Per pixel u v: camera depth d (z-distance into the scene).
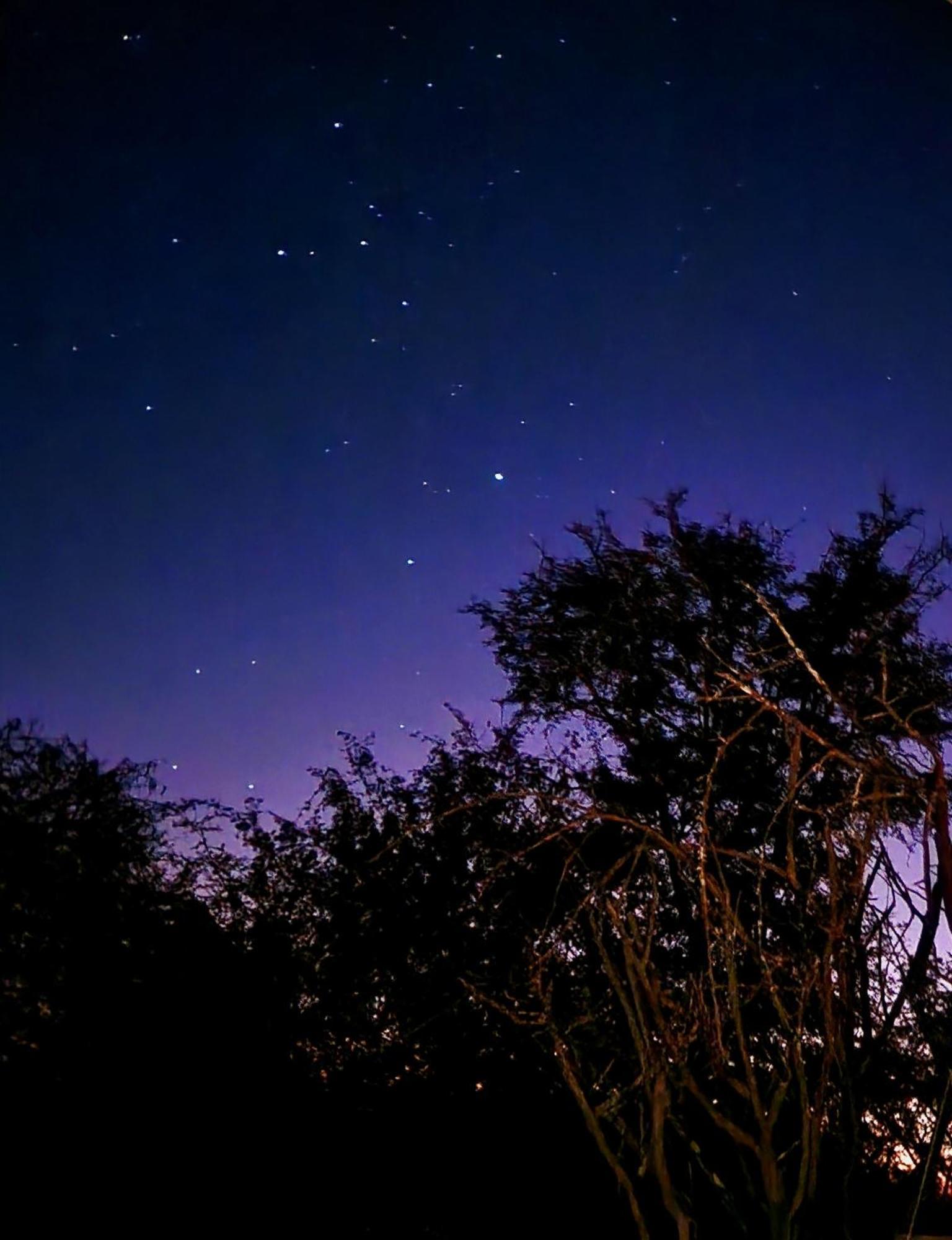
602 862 7.38
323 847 8.14
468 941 7.66
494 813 7.84
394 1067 7.71
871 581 8.30
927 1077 4.88
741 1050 4.08
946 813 3.95
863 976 4.39
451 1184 7.46
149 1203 6.95
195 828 7.95
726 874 5.56
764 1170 4.03
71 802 7.26
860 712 6.61
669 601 8.90
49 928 7.02
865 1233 4.66
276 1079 7.59
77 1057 7.01
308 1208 7.36
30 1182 6.66
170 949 7.47
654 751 7.98
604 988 6.24
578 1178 7.12
